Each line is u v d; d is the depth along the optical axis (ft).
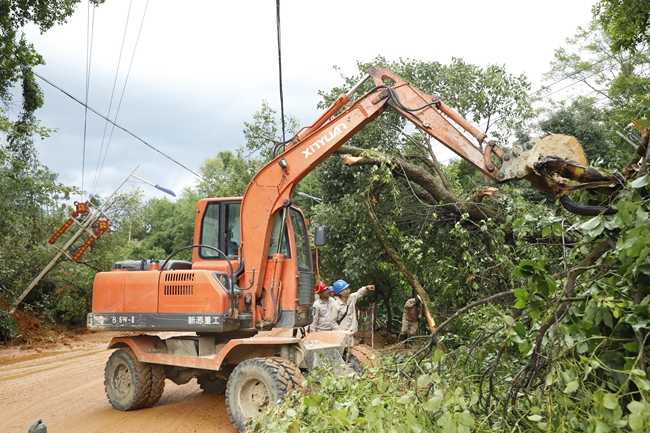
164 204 180.45
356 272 37.47
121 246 79.05
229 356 21.58
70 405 24.73
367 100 22.00
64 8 51.60
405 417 10.94
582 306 10.88
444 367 15.28
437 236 33.55
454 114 19.89
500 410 11.89
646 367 9.51
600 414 8.76
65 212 70.44
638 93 55.26
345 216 37.70
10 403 25.38
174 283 21.88
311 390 18.29
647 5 38.83
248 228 22.50
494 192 29.43
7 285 55.42
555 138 13.98
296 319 22.21
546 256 22.72
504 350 11.50
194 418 21.83
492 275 28.40
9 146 54.60
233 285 21.35
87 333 61.87
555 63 72.64
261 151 52.85
